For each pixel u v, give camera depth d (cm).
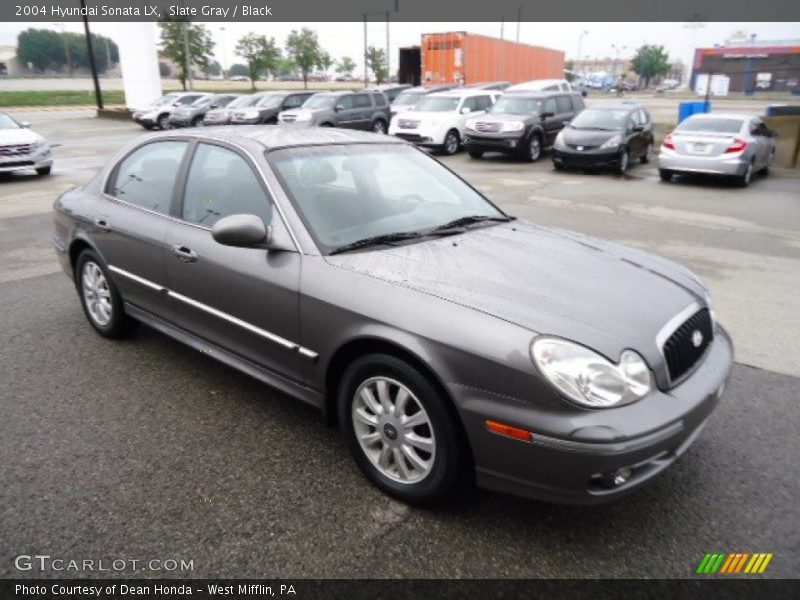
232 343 351
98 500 283
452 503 281
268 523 270
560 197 1173
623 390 238
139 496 286
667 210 1042
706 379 274
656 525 272
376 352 281
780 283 632
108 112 3312
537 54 3353
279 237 318
